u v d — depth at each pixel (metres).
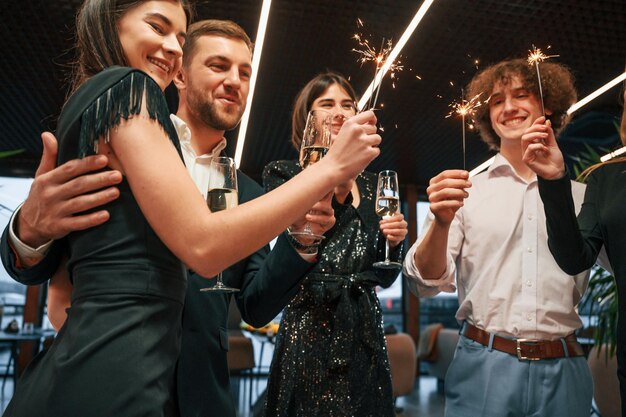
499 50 4.20
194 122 1.43
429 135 6.21
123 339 0.69
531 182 1.69
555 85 1.81
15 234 0.82
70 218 0.72
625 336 1.30
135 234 0.73
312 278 1.47
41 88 5.19
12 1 3.74
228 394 1.17
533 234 1.63
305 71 4.71
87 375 0.66
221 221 0.69
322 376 1.38
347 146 0.76
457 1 3.61
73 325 0.70
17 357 6.84
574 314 1.59
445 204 1.34
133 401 0.66
